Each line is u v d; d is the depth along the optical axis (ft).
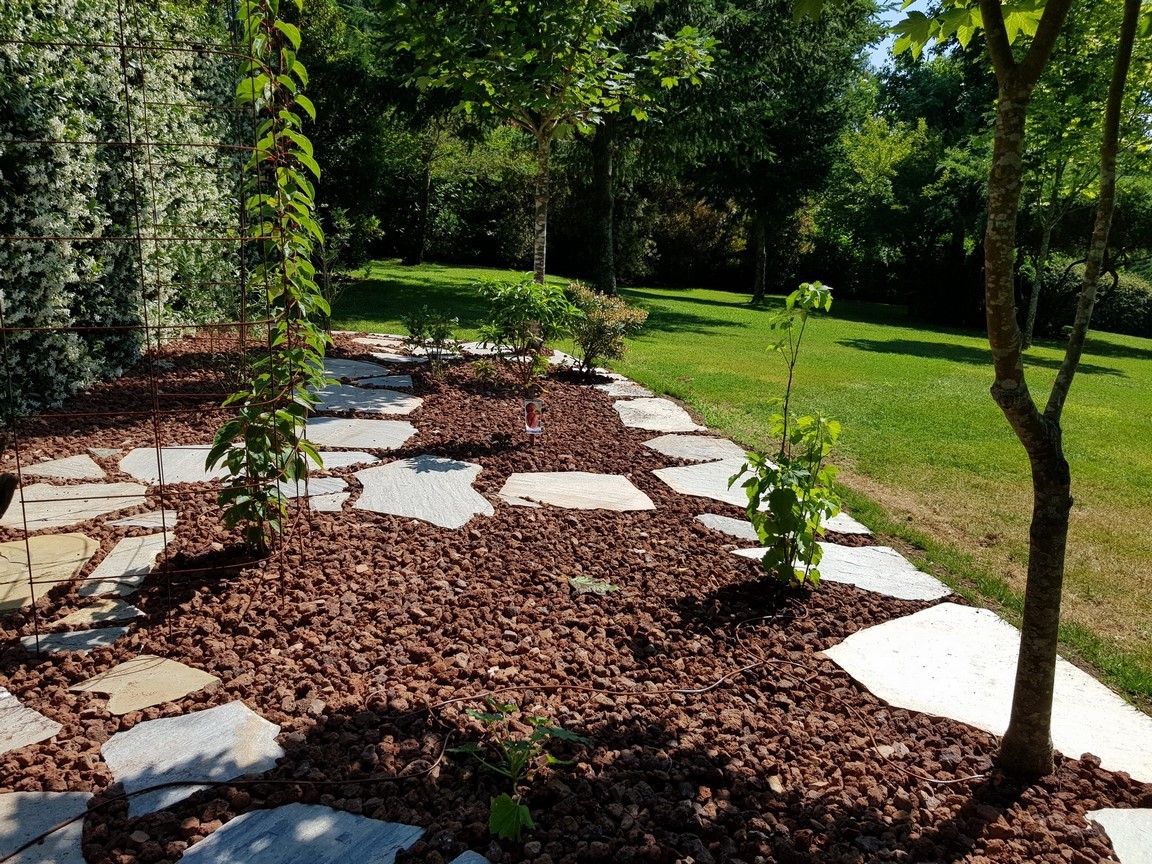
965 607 12.00
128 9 22.18
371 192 53.42
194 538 12.49
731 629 10.75
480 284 25.27
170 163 25.40
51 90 18.08
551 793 7.05
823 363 39.73
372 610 10.34
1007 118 6.39
